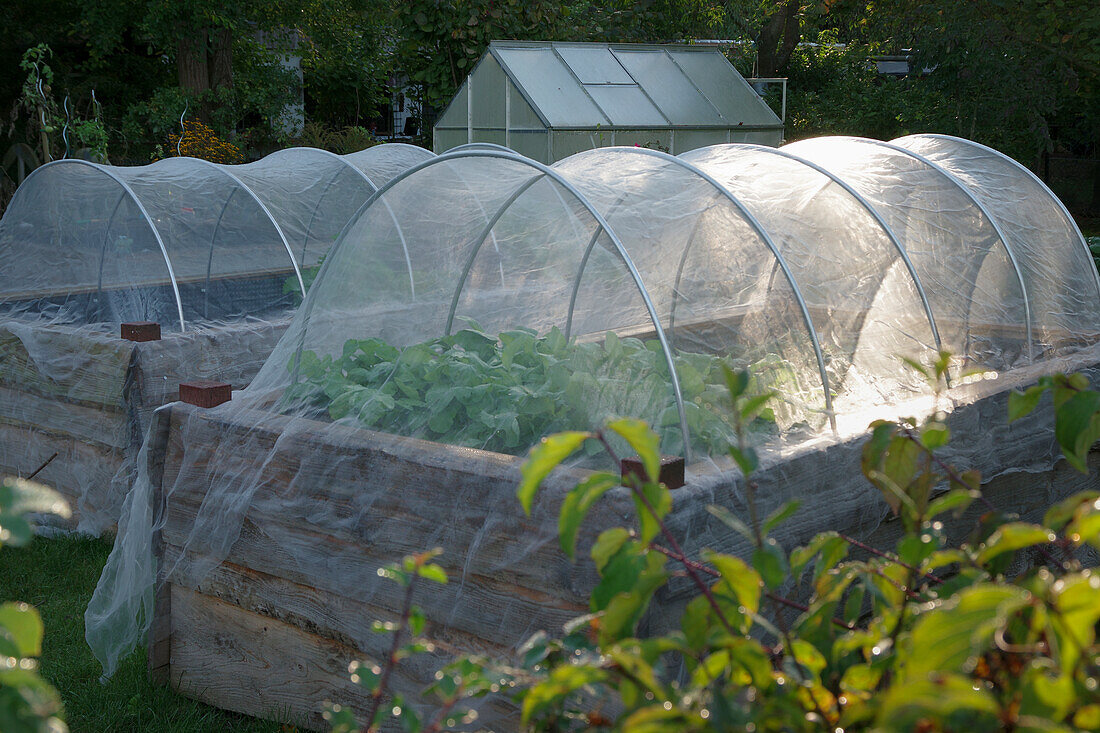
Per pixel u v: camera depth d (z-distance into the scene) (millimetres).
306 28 21188
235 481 3043
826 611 1274
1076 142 18031
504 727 2504
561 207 3383
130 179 5613
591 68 12266
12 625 988
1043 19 9859
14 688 920
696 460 2635
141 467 3311
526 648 1256
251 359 5008
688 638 1224
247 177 6160
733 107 12875
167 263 5273
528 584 2445
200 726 3047
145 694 3236
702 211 3330
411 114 24672
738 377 1166
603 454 2660
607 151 3768
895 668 1136
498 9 12164
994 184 4289
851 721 1012
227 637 3125
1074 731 854
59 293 5441
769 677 1107
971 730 906
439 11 12117
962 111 13500
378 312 3713
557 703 1232
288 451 2926
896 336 3465
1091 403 1317
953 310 3746
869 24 13898
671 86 12609
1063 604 876
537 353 3154
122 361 4469
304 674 2947
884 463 1427
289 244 6012
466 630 2578
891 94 19859
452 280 3711
